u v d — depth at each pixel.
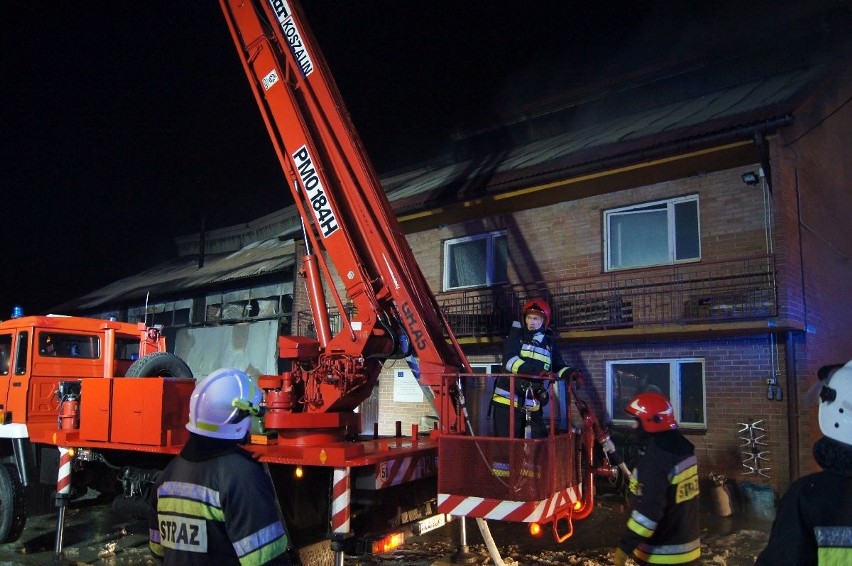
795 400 9.58
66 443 7.14
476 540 7.82
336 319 15.20
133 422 6.58
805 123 10.98
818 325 10.67
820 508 2.24
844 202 12.77
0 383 8.45
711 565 6.79
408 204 13.92
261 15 7.61
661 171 11.09
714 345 10.45
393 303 6.62
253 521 2.61
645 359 11.16
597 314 11.42
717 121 10.54
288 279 17.73
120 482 7.56
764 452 9.77
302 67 7.17
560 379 5.61
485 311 13.15
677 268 10.85
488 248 13.46
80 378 8.74
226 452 2.73
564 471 5.38
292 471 5.56
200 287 19.81
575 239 12.21
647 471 3.71
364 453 5.63
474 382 6.41
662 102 14.41
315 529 5.61
